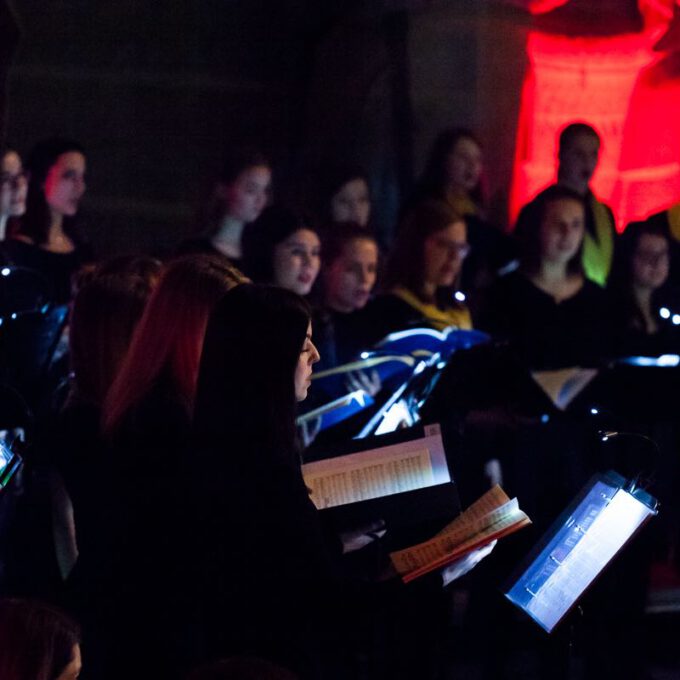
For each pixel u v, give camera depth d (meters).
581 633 9.23
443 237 11.59
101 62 11.24
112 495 5.38
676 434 10.00
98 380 5.93
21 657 4.30
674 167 12.44
